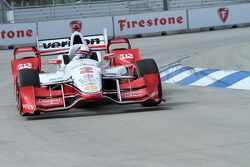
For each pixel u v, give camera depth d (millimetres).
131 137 19562
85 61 26219
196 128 20578
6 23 82375
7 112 27438
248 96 28516
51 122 23578
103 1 93188
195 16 82875
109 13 93500
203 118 22641
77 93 24812
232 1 95812
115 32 80000
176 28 82062
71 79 24922
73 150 18062
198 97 29250
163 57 50500
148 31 81125
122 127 21484
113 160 16453
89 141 19281
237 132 19500
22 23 77188
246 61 39594
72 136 20312
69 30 78562
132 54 31391
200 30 83250
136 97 24828
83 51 27250
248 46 51062
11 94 34781
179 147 17641
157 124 21719
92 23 79188
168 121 22250
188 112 24250
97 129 21359
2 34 76625
